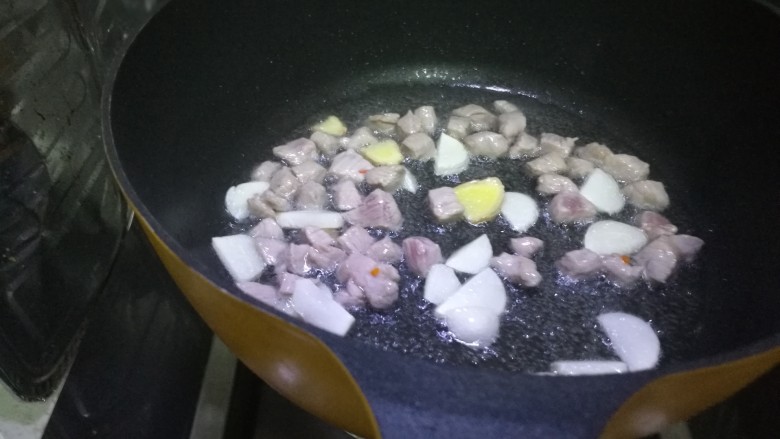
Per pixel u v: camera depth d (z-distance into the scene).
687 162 0.29
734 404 0.23
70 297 0.25
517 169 0.28
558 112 0.32
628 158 0.28
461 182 0.28
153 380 0.24
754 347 0.15
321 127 0.30
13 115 0.23
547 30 0.31
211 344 0.25
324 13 0.29
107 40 0.31
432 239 0.25
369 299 0.23
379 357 0.15
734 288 0.24
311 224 0.25
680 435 0.23
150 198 0.23
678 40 0.28
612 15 0.29
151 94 0.23
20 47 0.23
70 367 0.24
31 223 0.24
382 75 0.32
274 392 0.24
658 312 0.24
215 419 0.23
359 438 0.20
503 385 0.14
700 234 0.26
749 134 0.26
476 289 0.23
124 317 0.26
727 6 0.25
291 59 0.30
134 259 0.28
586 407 0.14
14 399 0.23
